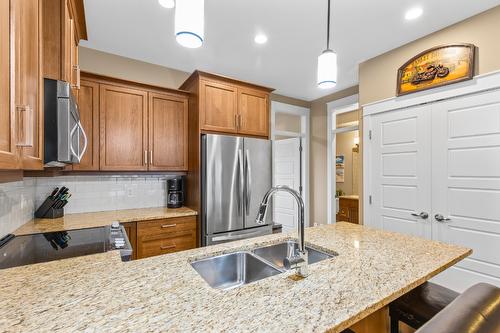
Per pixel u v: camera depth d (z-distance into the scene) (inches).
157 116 114.5
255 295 34.1
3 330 25.8
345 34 98.3
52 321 27.6
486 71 83.6
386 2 79.8
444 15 86.7
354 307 31.4
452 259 48.1
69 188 104.3
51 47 59.6
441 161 94.5
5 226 67.9
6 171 38.5
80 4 75.7
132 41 103.3
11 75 35.5
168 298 33.1
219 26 92.8
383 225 113.0
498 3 80.4
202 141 111.3
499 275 80.7
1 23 32.8
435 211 96.0
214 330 26.5
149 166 111.8
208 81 114.7
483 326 23.6
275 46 107.8
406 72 104.9
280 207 193.2
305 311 30.3
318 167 181.3
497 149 81.7
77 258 47.6
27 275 39.6
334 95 169.9
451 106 92.0
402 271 42.3
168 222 103.1
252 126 127.8
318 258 56.2
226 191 111.5
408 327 56.7
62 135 54.2
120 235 71.6
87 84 99.5
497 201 81.5
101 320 28.0
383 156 113.3
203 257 52.1
